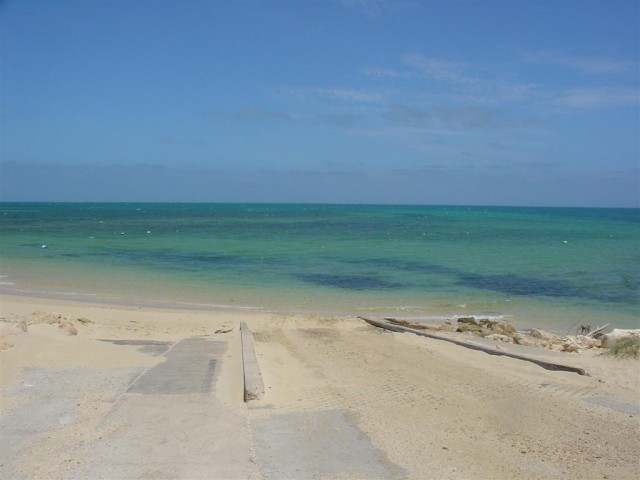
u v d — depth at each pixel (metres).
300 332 12.91
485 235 56.09
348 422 6.25
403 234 55.81
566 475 5.17
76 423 5.75
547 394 7.71
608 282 24.42
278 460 5.09
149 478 4.59
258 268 26.66
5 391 6.63
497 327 14.11
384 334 12.71
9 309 15.10
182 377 7.62
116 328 12.63
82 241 40.69
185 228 61.94
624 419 6.75
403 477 4.93
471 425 6.44
